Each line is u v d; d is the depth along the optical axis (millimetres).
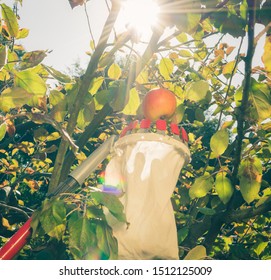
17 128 3898
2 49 1781
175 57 2910
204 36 2357
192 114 3482
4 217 3396
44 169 4512
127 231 1539
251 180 2057
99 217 1506
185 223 2805
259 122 1930
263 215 3223
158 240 1536
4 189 3463
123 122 3525
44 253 2016
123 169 1610
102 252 1519
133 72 2002
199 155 3877
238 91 2039
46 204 1519
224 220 2459
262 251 3053
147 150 1587
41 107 1924
